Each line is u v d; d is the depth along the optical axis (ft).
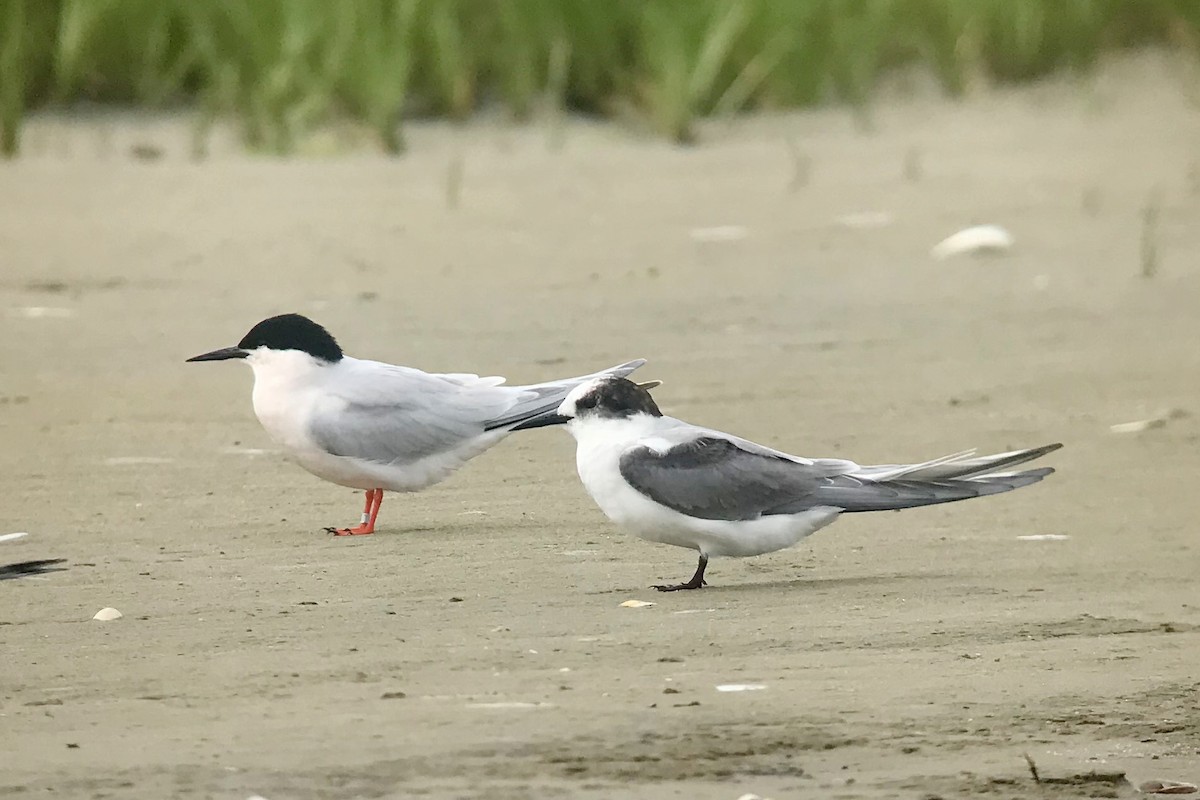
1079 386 46.68
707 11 92.48
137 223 67.46
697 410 44.29
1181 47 98.53
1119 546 33.53
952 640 27.12
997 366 48.80
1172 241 64.34
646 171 78.84
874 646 26.71
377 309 55.11
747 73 92.63
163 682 24.88
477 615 28.50
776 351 50.34
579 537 34.45
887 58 97.50
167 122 87.71
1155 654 26.48
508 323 53.36
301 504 37.19
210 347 50.96
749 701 23.95
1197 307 55.47
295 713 23.35
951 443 41.42
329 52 87.10
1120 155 81.00
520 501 37.47
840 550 33.58
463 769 21.29
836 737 22.72
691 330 52.65
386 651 26.35
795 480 31.01
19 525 35.09
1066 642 27.07
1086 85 95.61
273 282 58.70
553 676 25.03
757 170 79.10
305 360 36.73
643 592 30.27
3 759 21.74
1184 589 30.37
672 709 23.56
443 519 35.99
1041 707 24.02
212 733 22.58
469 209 70.49
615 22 91.50
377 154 82.48
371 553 33.12
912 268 60.95
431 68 89.10
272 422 36.73
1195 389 46.44
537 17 90.33
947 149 83.46
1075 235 65.72
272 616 28.48
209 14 89.51
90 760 21.66
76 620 28.40
